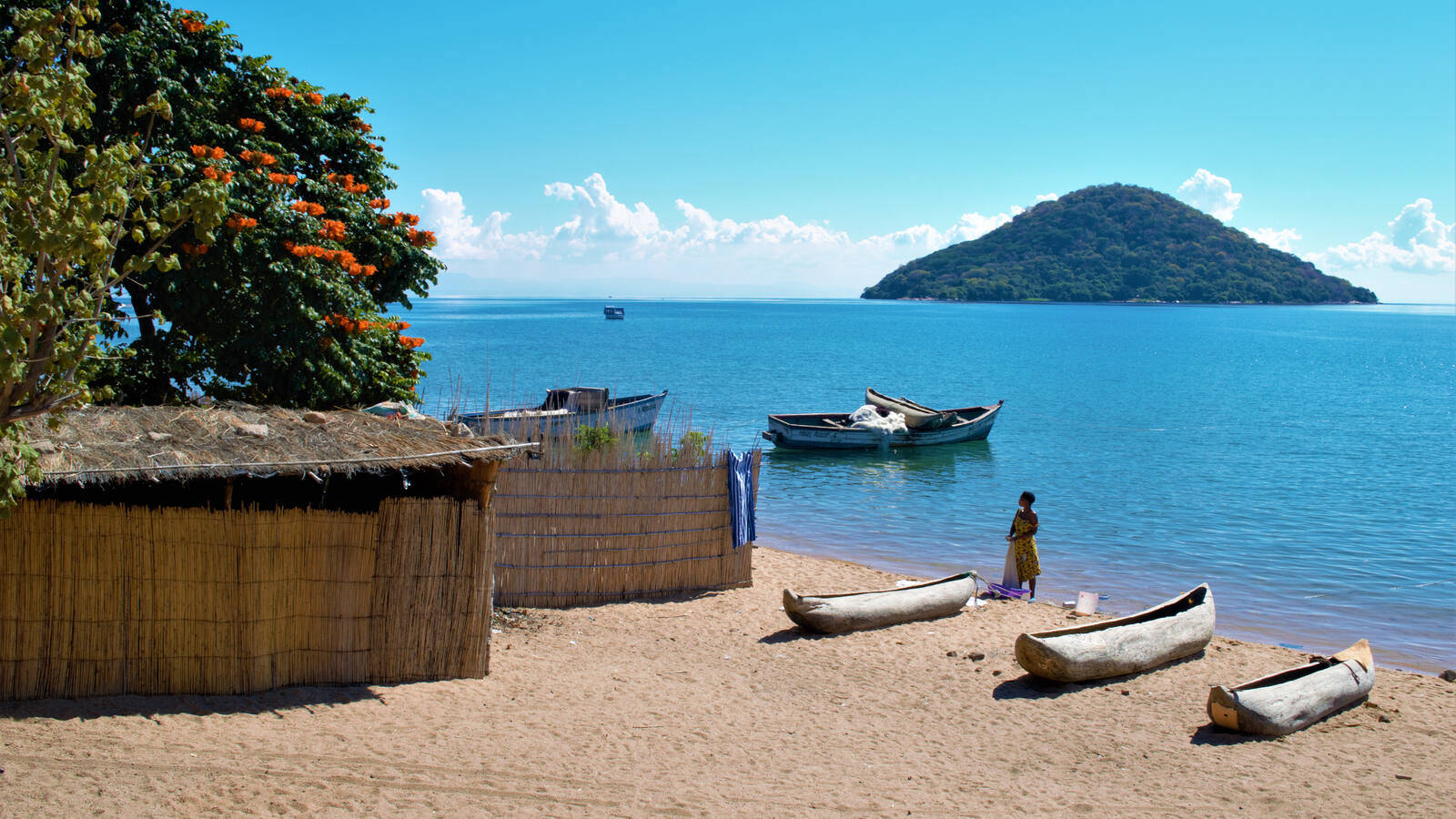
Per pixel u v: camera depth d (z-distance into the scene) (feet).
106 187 21.63
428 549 34.58
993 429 144.97
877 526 78.69
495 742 29.84
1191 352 347.56
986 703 36.94
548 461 48.47
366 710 31.35
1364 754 32.22
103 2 47.11
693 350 333.62
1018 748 32.55
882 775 29.68
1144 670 40.78
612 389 194.80
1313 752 32.45
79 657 29.45
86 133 43.73
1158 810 27.58
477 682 35.60
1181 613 43.16
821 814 26.27
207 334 48.32
